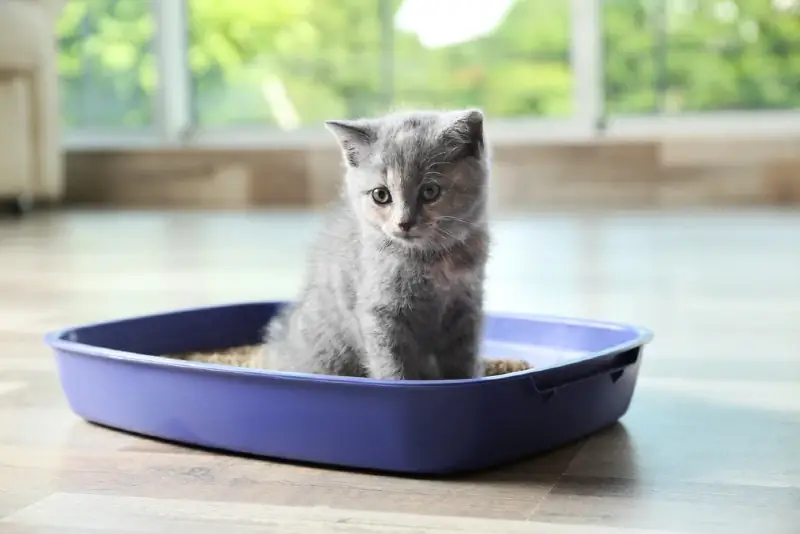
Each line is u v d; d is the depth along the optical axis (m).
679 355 1.34
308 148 3.17
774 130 2.94
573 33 3.05
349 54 3.24
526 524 0.99
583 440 1.12
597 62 3.05
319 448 1.08
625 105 3.09
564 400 1.10
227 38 3.32
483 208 1.18
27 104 2.97
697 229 2.47
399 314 1.16
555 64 3.08
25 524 1.00
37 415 1.19
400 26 3.18
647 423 1.16
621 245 2.21
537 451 1.10
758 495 1.03
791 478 1.05
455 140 1.17
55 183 3.07
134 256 2.15
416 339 1.17
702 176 2.93
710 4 2.98
